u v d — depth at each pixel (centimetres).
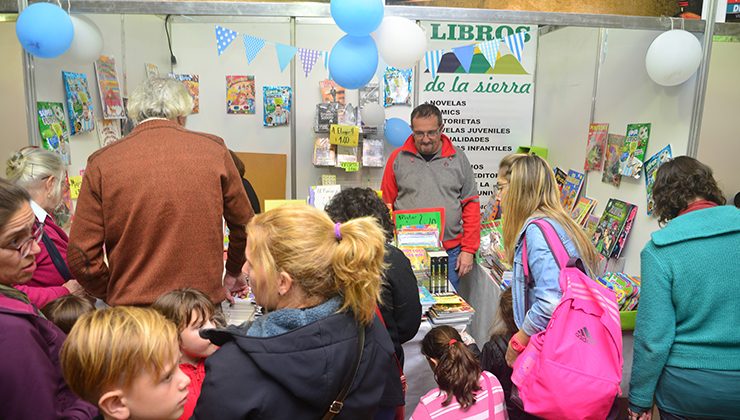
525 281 188
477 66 409
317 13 257
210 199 173
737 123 264
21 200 115
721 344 160
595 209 335
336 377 101
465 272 314
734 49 262
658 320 163
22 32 219
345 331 105
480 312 320
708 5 260
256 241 106
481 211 420
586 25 263
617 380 159
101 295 182
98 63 302
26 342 107
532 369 167
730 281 158
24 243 115
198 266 173
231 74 410
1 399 104
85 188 168
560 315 164
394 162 321
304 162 421
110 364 98
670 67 248
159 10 249
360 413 108
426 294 251
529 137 423
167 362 104
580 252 183
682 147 266
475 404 174
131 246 168
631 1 270
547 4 271
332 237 108
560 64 379
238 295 232
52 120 258
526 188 193
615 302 167
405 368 244
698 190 167
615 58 314
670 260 162
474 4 271
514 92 416
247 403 96
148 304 169
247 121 415
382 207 176
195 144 174
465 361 177
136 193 164
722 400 160
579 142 355
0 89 248
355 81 250
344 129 377
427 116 296
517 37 267
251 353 98
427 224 290
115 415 102
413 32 250
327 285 106
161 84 179
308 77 412
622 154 305
